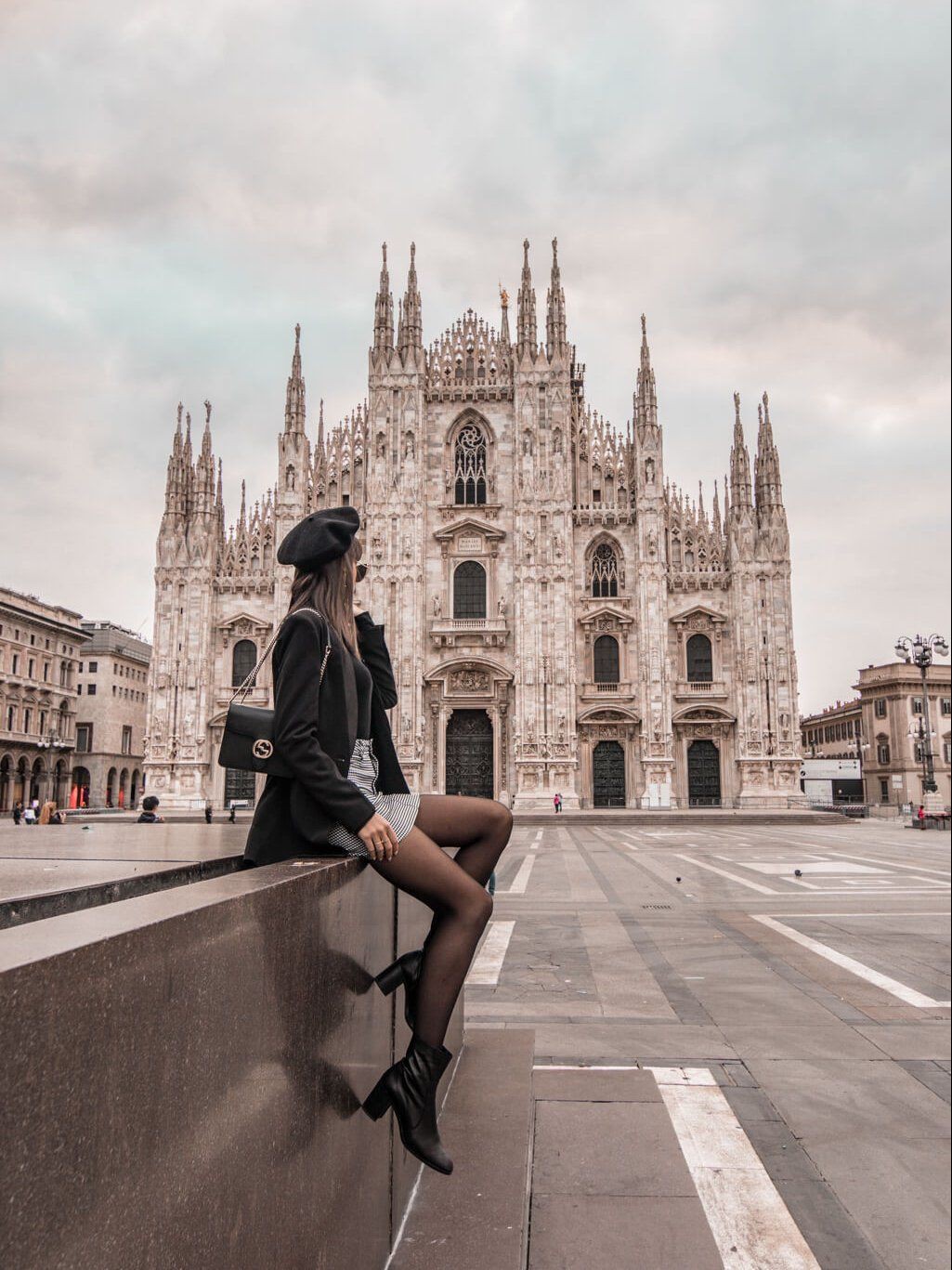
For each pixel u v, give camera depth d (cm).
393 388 6925
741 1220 568
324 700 394
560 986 1229
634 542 6775
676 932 1662
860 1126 726
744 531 6712
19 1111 147
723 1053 915
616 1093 766
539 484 6750
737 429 6806
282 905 282
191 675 6781
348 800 367
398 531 6769
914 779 10844
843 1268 514
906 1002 1130
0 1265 140
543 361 6888
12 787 8844
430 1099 379
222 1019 232
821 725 13412
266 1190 260
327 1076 326
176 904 226
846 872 2742
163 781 6706
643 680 6531
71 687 9888
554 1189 575
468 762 6712
